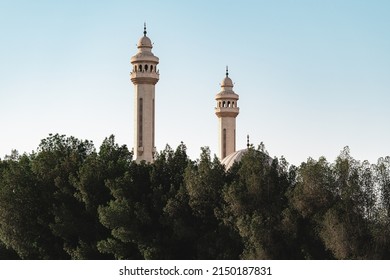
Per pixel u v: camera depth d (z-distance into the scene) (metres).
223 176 117.31
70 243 127.06
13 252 144.38
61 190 130.38
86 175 125.44
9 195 133.38
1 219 133.38
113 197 126.38
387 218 101.06
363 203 102.94
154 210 119.88
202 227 114.56
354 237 99.75
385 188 103.44
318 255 103.81
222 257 107.94
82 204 130.00
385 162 104.50
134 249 120.00
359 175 104.38
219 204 113.62
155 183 122.94
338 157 106.75
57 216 126.19
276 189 111.81
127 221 116.94
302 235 105.81
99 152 139.00
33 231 132.88
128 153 140.88
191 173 114.56
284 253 106.38
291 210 106.19
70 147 146.50
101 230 125.62
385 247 100.69
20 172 136.50
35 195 134.25
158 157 125.81
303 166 107.06
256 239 104.12
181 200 115.50
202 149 117.25
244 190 109.94
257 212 108.19
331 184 105.25
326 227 100.12
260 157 112.88
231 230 108.88
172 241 116.00
